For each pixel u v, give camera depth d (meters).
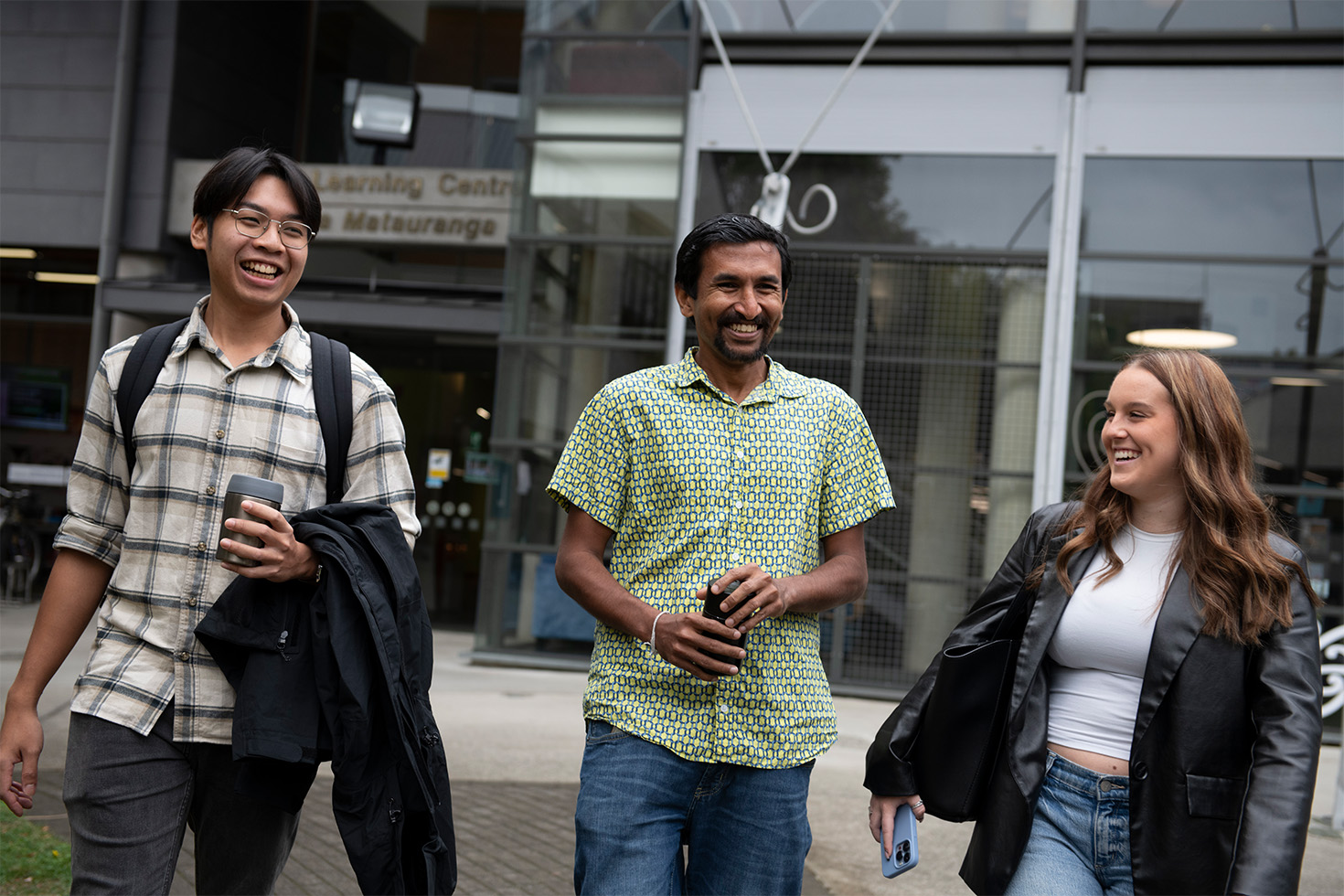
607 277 10.12
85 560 2.32
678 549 2.43
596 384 10.11
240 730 2.08
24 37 13.87
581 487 2.51
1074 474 9.21
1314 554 8.80
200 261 14.13
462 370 13.91
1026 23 9.39
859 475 2.61
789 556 2.45
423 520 13.83
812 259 9.70
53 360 14.31
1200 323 9.14
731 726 2.37
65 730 6.15
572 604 9.98
